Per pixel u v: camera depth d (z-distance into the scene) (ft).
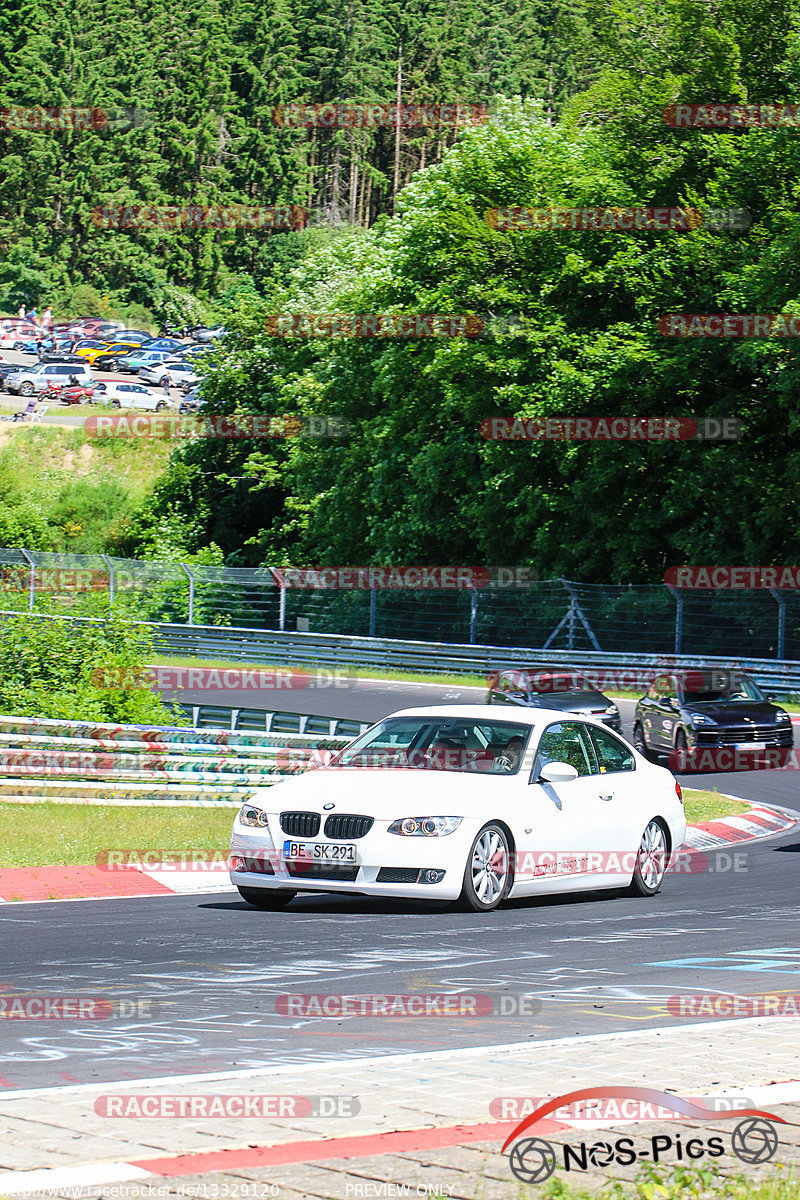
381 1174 27.07
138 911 73.00
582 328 272.10
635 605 245.24
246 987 51.83
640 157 276.82
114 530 415.44
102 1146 29.19
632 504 269.44
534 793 74.23
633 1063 38.42
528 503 271.49
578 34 295.89
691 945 62.90
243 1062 39.42
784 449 260.83
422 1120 31.50
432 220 291.99
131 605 288.51
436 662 258.37
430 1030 44.37
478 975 54.49
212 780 120.26
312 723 180.14
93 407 530.68
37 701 144.15
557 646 253.65
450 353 270.05
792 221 239.50
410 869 69.31
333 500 322.96
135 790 117.19
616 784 80.02
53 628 153.38
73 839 93.61
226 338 410.52
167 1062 39.47
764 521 242.78
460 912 71.15
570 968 56.44
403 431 307.78
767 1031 43.75
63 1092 34.63
